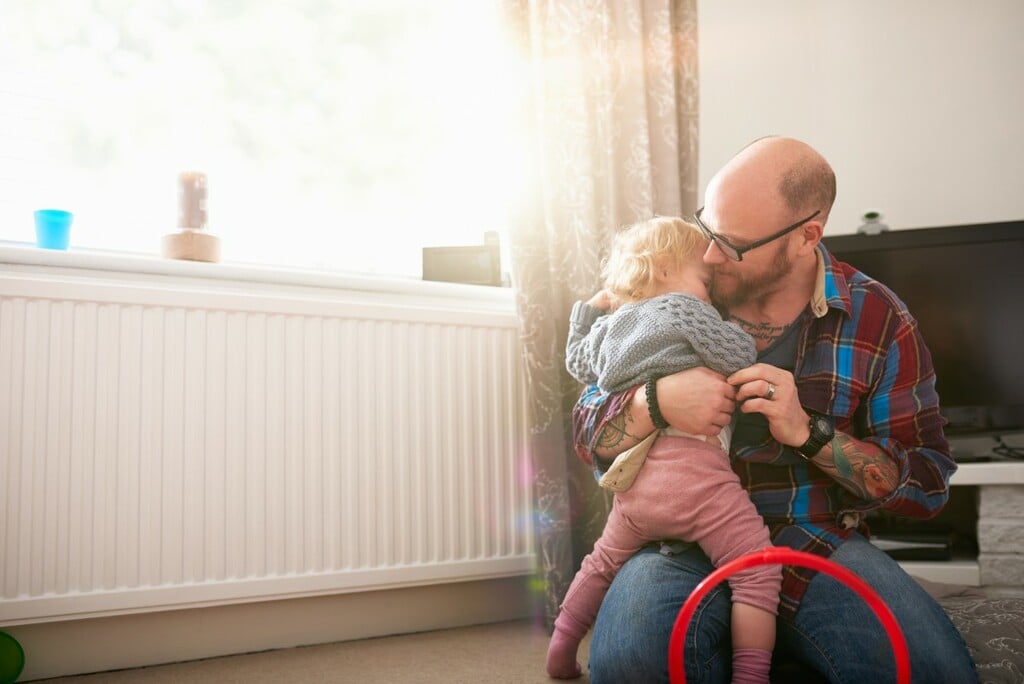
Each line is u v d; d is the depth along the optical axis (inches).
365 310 76.5
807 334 54.9
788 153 53.0
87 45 84.9
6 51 80.4
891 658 45.1
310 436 73.7
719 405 50.5
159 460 67.9
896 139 108.4
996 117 106.7
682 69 92.5
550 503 79.4
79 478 65.2
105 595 65.3
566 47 85.1
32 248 67.9
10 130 79.7
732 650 49.7
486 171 98.4
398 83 99.5
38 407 64.3
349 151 96.6
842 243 102.2
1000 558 88.7
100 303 66.5
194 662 69.9
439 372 80.4
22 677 64.9
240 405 71.0
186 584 68.1
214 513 69.6
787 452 53.4
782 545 51.5
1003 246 99.6
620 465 52.9
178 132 88.3
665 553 52.3
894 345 54.2
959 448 101.2
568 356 60.3
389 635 79.0
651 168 89.0
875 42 109.1
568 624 60.0
